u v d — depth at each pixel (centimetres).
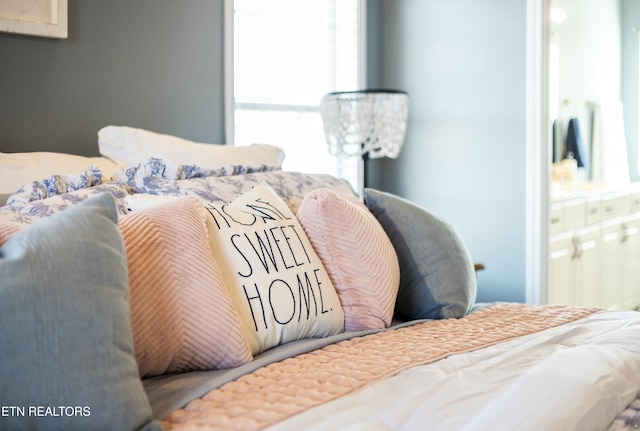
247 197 186
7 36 237
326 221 188
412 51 384
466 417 117
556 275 352
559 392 125
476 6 356
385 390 129
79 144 258
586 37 348
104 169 222
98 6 261
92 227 121
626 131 356
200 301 145
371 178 397
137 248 140
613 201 361
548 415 117
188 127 294
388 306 191
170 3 285
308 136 354
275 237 173
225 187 204
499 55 349
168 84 286
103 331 111
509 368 145
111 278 117
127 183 196
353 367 142
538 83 335
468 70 361
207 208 166
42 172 205
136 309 135
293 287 167
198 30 296
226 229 164
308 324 168
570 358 144
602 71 351
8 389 103
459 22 363
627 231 357
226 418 113
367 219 200
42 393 104
